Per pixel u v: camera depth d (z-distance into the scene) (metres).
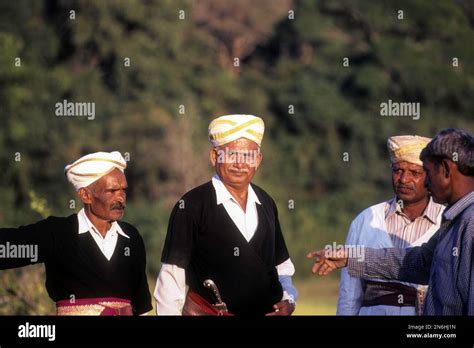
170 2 76.00
